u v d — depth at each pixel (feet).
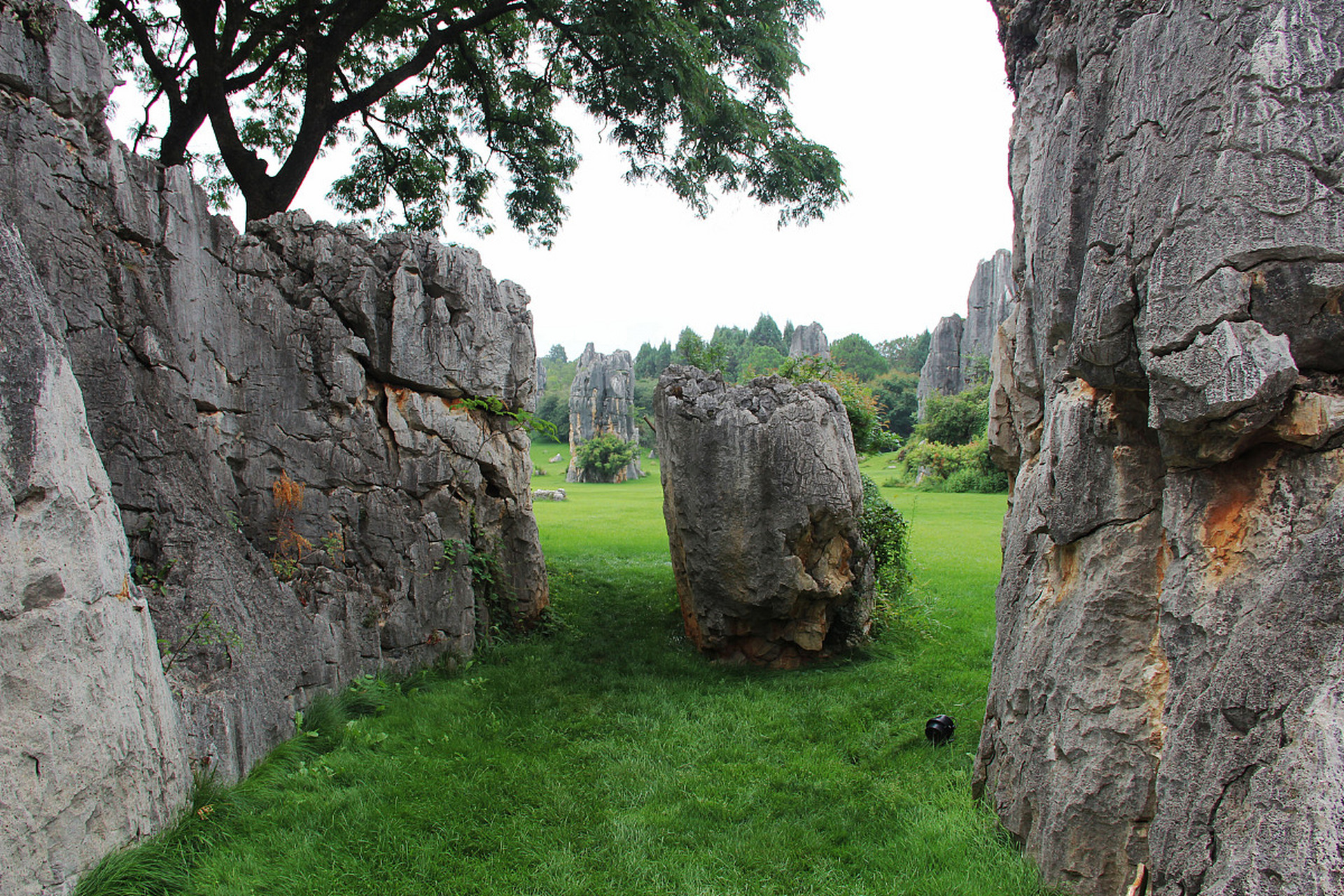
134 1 40.60
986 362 158.61
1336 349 10.33
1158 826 10.83
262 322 23.73
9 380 11.96
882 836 16.67
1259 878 8.33
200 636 17.25
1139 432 13.21
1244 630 10.00
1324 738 8.25
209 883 13.69
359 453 25.46
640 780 19.47
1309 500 10.32
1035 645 14.92
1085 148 13.76
